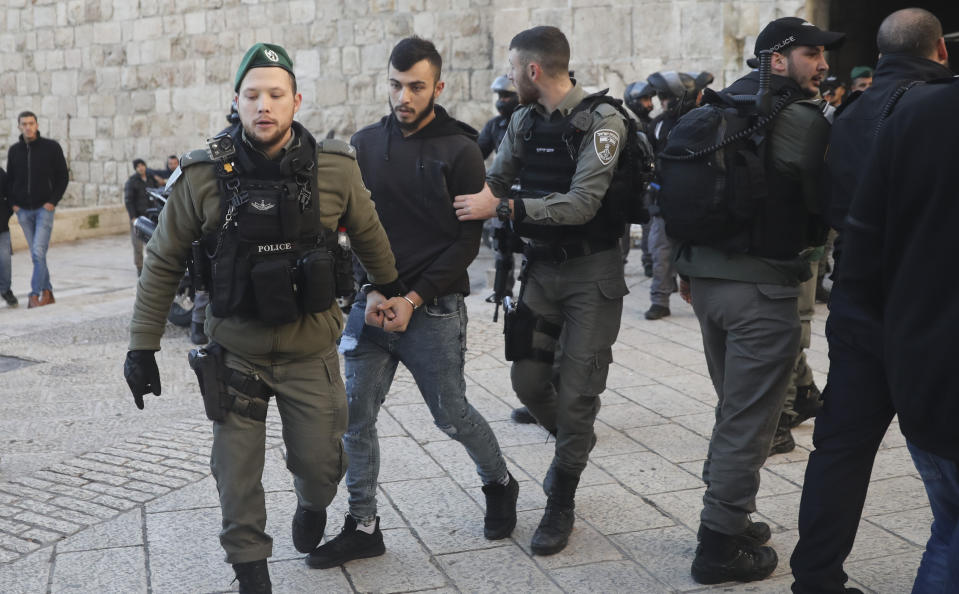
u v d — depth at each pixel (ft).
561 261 10.27
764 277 9.26
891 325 7.32
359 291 10.16
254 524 8.34
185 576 9.86
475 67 44.91
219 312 8.05
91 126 58.54
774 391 9.32
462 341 10.23
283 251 8.02
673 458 13.51
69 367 20.31
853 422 8.02
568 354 10.44
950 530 7.97
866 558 10.03
